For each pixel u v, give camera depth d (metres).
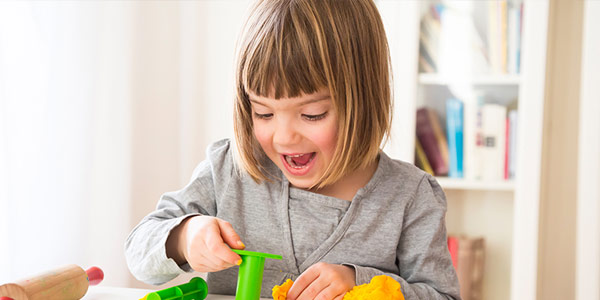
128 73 1.51
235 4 1.84
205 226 0.65
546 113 1.70
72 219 1.34
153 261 0.69
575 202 1.86
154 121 1.67
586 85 1.72
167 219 0.77
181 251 0.68
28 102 1.21
